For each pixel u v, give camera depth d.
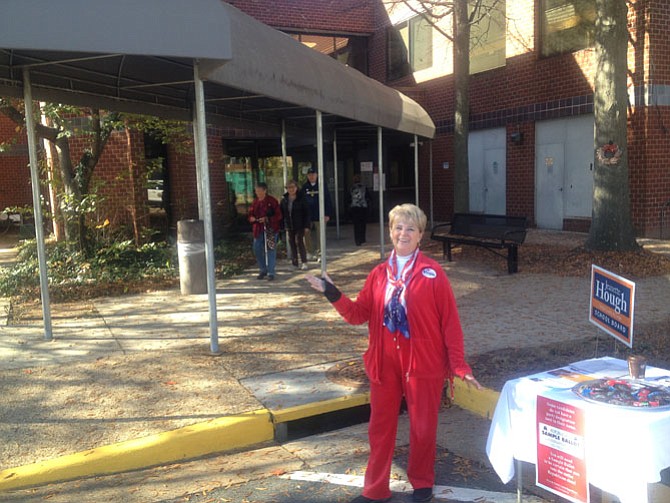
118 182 15.25
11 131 23.30
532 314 8.10
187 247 10.09
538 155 17.19
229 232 17.88
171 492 4.15
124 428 4.94
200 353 6.83
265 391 5.67
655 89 13.95
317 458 4.66
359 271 11.77
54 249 13.27
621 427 3.04
